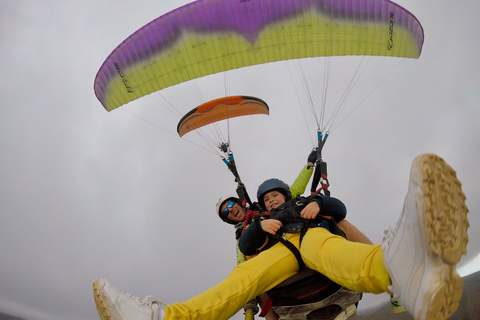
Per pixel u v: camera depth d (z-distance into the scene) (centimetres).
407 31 645
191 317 315
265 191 451
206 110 735
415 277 238
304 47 664
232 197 619
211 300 329
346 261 305
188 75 678
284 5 628
